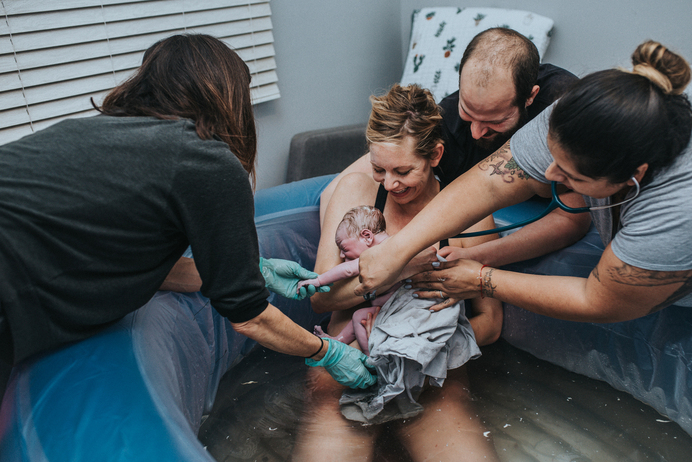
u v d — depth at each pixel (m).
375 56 2.57
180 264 1.11
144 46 1.72
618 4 1.87
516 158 0.94
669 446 1.02
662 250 0.76
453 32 2.20
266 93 2.08
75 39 1.55
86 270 0.74
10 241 0.67
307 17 2.21
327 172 2.20
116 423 0.65
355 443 1.04
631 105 0.65
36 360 0.78
